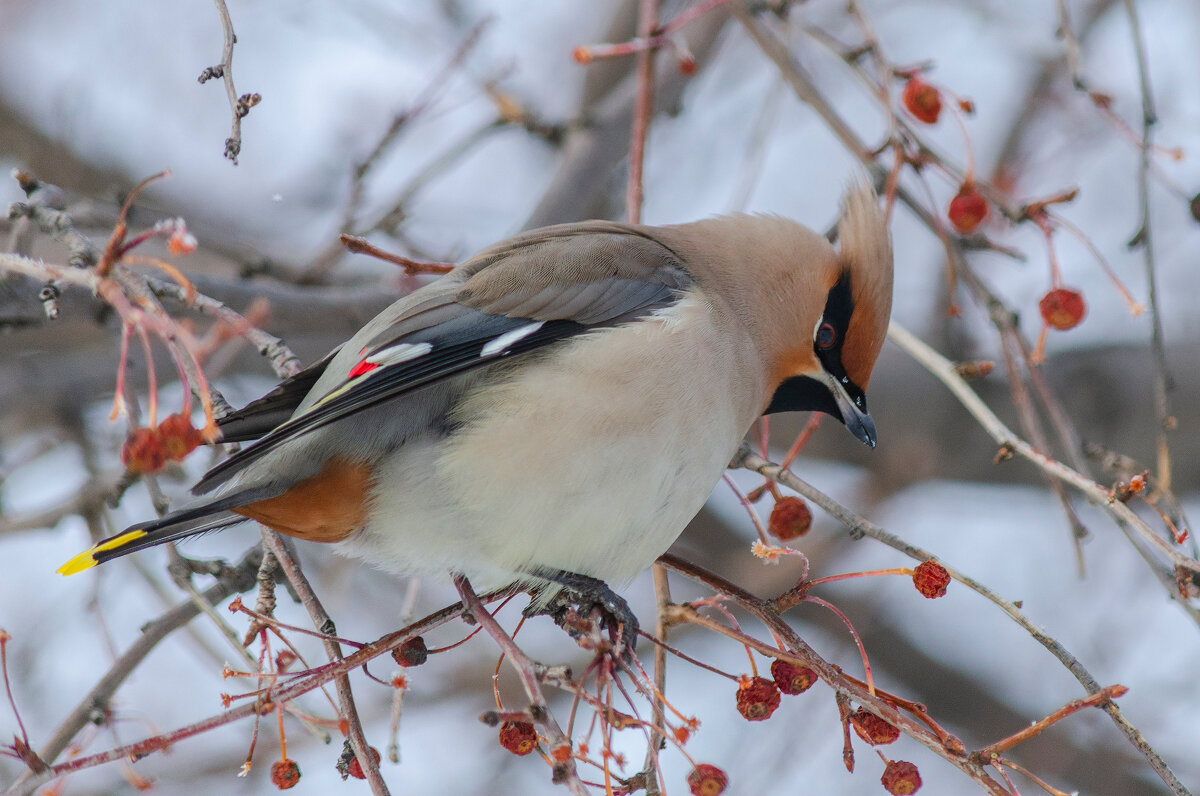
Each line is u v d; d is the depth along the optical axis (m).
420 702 15.77
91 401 13.72
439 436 8.64
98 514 11.22
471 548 8.77
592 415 8.63
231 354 11.63
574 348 8.81
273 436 7.85
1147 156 9.73
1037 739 15.77
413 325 8.77
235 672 7.43
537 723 6.93
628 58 17.75
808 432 8.90
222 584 9.30
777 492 8.91
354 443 8.44
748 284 10.14
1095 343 15.61
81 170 16.86
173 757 14.70
